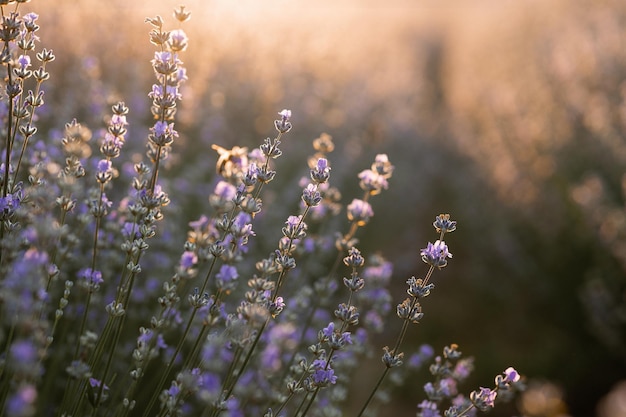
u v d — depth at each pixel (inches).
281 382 89.0
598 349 209.3
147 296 114.4
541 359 205.8
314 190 73.5
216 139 194.4
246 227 72.7
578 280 231.3
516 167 293.3
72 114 140.5
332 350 70.0
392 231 299.4
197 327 96.6
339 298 182.5
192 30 178.2
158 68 70.1
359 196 272.1
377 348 205.6
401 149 381.4
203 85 172.6
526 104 342.6
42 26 157.6
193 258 73.0
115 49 181.0
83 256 104.3
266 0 265.9
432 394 83.7
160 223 123.1
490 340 222.2
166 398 67.2
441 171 421.1
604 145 239.0
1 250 59.4
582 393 200.8
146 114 176.1
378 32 668.7
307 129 270.2
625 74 276.2
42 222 49.9
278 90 252.8
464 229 325.1
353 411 160.7
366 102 358.3
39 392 83.1
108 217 96.1
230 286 69.1
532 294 241.4
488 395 71.6
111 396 93.0
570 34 372.8
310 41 327.0
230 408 60.7
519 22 562.3
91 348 73.4
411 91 537.0
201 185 165.8
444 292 264.4
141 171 73.8
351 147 252.7
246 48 239.5
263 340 95.0
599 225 220.4
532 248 263.6
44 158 88.7
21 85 70.0
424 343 218.2
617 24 327.0
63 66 163.0
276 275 137.9
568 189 249.1
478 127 428.5
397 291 256.1
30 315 46.7
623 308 202.4
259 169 73.6
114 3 181.2
